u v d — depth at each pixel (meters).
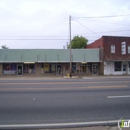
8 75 28.20
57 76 27.66
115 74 30.66
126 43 31.03
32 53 28.34
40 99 8.35
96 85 13.72
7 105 7.21
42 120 5.49
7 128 4.82
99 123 5.18
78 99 8.41
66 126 4.97
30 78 23.53
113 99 8.51
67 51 29.28
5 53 27.83
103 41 30.22
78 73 29.80
